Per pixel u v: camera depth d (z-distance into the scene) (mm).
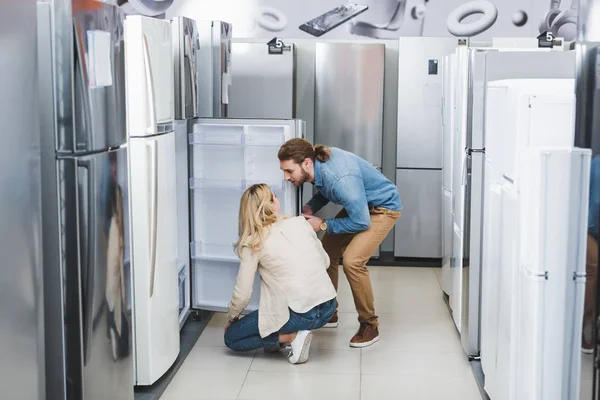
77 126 2625
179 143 4484
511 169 2859
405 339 4551
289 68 6430
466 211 4133
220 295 4766
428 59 6285
